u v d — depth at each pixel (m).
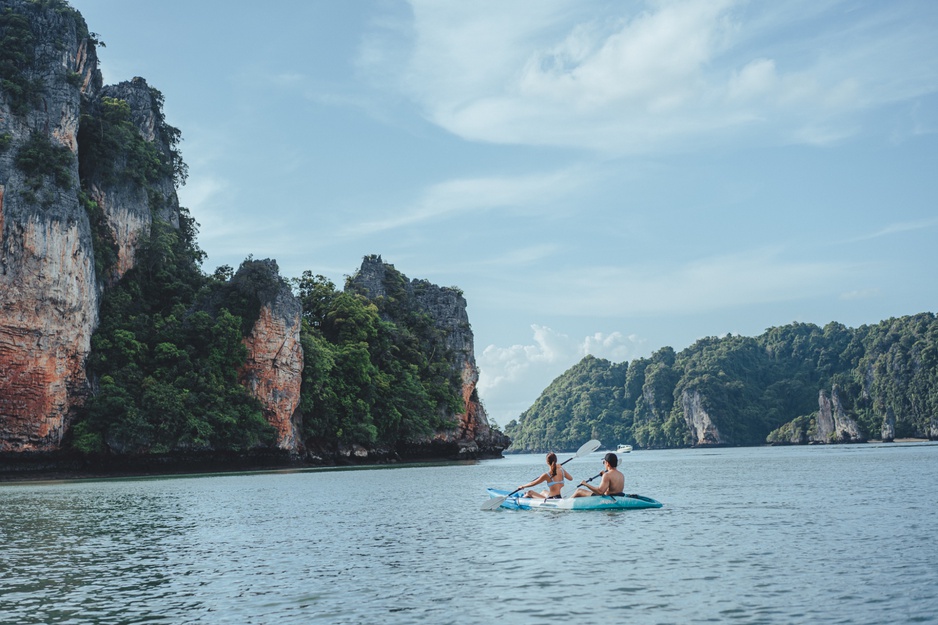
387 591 14.80
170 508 34.00
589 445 30.06
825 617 12.20
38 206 75.38
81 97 90.50
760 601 13.27
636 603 13.34
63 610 13.98
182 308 92.38
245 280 91.50
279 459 90.81
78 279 78.50
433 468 82.69
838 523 22.61
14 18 80.62
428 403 115.44
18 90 77.25
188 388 83.69
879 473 49.44
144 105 107.81
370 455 104.69
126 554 20.17
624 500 27.42
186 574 17.11
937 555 16.95
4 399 72.56
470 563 17.42
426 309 141.00
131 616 13.47
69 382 77.38
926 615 12.15
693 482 45.34
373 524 25.45
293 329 93.88
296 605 13.91
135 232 95.44
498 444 143.38
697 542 19.48
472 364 140.50
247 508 32.97
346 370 106.06
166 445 78.69
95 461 77.12
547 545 19.62
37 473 74.38
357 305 115.69
